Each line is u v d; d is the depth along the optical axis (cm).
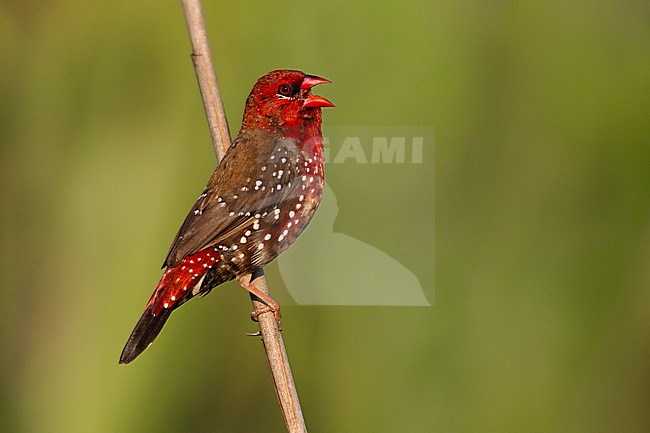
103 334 324
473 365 324
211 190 316
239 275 317
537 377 324
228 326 325
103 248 324
